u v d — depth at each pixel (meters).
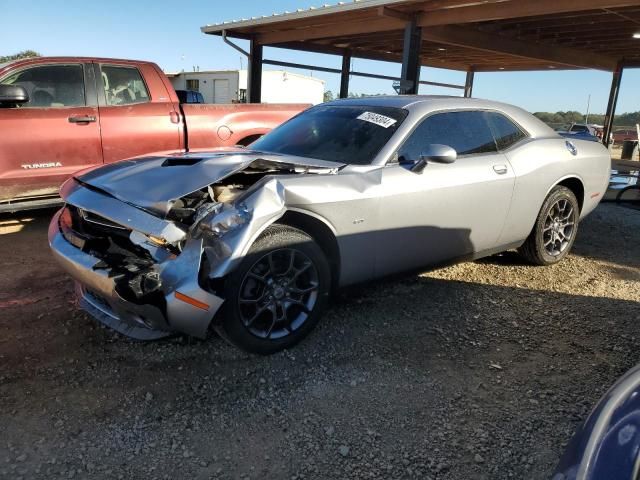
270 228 3.13
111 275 2.88
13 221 6.31
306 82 38.22
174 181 3.08
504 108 4.68
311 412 2.75
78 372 3.03
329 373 3.11
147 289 2.83
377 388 2.98
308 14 12.95
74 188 3.44
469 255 4.33
